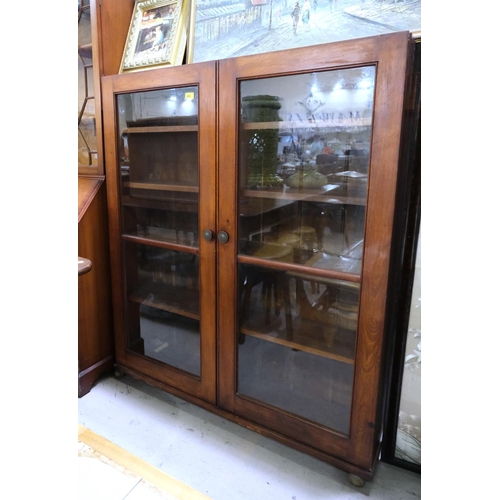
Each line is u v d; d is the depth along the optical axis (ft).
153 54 4.93
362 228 3.59
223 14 4.63
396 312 3.95
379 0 3.71
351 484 4.10
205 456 4.45
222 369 4.65
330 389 4.25
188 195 4.64
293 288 4.18
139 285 5.46
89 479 2.63
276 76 3.65
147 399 5.44
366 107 3.33
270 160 4.06
